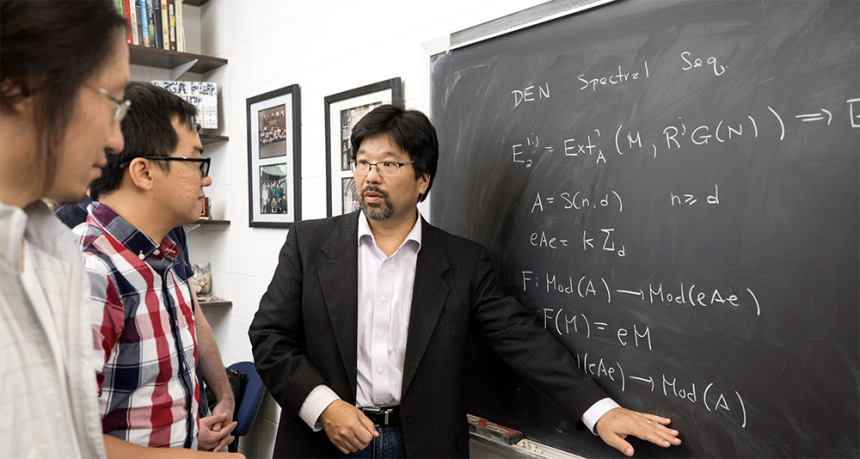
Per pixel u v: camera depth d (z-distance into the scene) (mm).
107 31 546
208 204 2754
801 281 994
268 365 1373
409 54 1816
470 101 1570
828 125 957
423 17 1759
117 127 608
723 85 1081
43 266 591
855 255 934
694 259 1131
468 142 1578
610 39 1257
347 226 1474
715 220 1100
